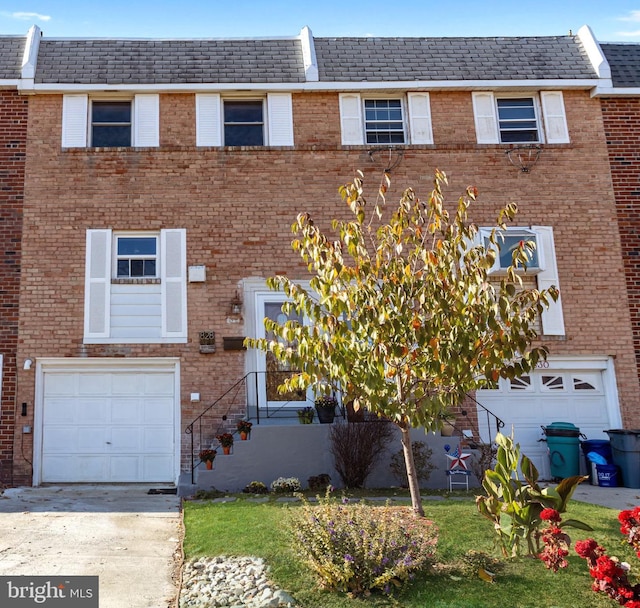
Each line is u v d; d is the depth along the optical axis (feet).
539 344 39.24
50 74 40.47
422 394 22.57
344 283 22.75
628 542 19.31
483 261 21.67
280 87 41.22
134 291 38.40
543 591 18.08
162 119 40.68
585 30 45.44
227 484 33.47
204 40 43.78
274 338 37.73
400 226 23.34
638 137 42.50
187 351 37.81
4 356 36.78
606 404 39.63
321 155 40.86
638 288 40.34
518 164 41.45
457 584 18.56
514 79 42.47
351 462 33.35
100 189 39.29
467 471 33.42
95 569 20.20
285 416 37.50
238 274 38.96
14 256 37.93
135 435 37.19
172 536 24.29
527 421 39.24
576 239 40.73
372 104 43.04
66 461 36.52
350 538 18.65
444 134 41.88
